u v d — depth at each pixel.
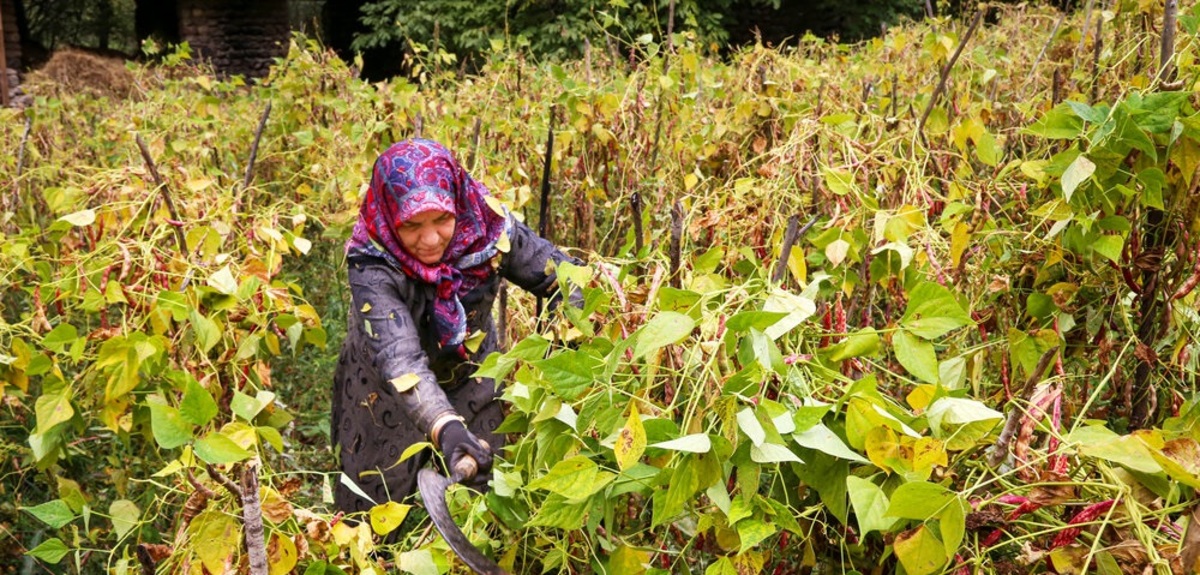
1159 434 1.42
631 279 2.11
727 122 3.54
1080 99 3.01
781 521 1.54
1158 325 2.06
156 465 2.95
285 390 3.91
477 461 1.88
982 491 1.58
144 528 2.68
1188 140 1.84
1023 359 2.06
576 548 1.88
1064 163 1.92
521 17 13.00
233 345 2.50
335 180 4.00
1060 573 1.42
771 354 1.51
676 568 2.17
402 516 1.74
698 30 13.06
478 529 1.84
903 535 1.41
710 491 1.51
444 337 2.44
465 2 14.13
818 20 16.88
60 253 3.20
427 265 2.37
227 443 1.57
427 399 2.09
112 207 2.81
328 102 4.75
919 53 4.59
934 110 2.87
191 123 4.69
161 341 2.29
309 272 4.77
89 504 2.93
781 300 1.63
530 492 1.77
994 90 3.78
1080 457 1.51
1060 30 4.61
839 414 1.58
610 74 4.63
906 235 2.09
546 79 4.81
